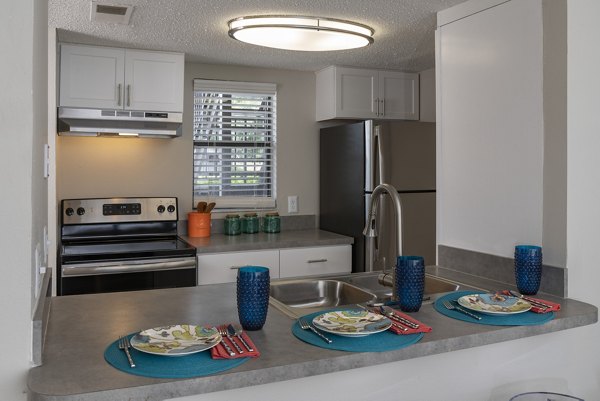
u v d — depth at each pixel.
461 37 2.46
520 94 2.14
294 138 4.25
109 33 3.09
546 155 2.04
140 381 1.16
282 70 4.19
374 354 1.37
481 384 1.84
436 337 1.49
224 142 4.06
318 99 4.25
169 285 3.26
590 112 2.02
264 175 4.20
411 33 3.07
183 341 1.37
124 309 1.79
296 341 1.45
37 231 1.38
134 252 3.17
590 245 2.03
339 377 1.60
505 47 2.21
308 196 4.32
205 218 3.85
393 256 3.62
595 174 2.04
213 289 2.11
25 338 1.21
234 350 1.33
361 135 3.71
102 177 3.70
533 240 2.10
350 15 2.72
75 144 3.63
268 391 1.51
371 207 2.15
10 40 1.17
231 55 3.66
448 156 2.54
